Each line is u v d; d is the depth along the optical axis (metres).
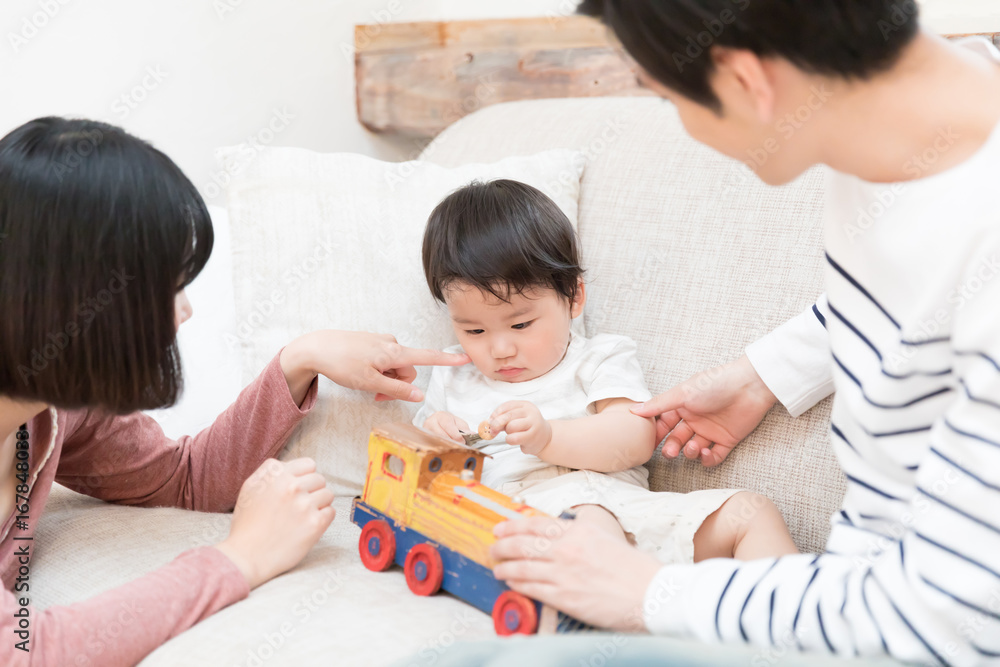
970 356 0.55
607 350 1.10
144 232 0.71
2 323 0.70
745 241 1.08
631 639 0.61
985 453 0.53
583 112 1.37
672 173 1.18
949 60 0.59
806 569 0.64
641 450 1.03
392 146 2.14
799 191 1.07
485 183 1.13
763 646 0.62
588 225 1.23
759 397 0.98
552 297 1.07
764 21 0.55
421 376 1.18
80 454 0.98
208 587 0.77
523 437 0.97
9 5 1.34
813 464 0.96
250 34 1.74
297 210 1.17
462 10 2.14
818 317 0.93
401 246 1.17
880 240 0.62
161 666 0.70
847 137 0.61
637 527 0.93
